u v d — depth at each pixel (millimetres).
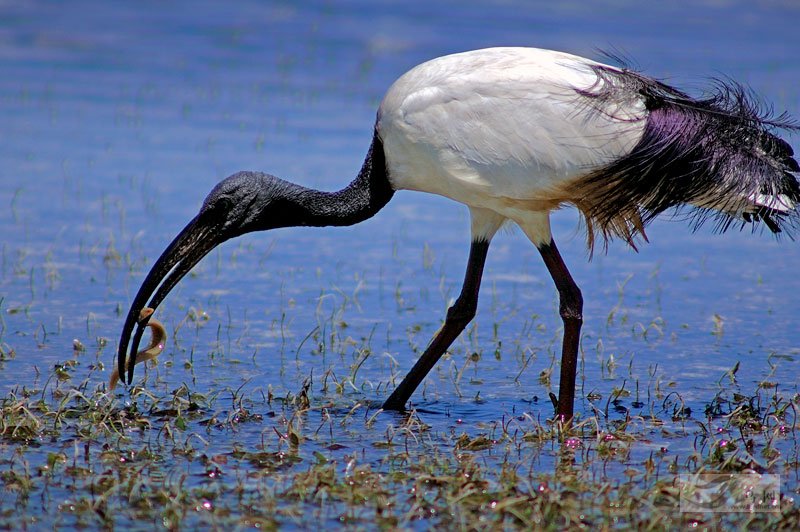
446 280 16250
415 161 11367
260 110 27297
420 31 36000
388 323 14172
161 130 24984
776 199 10875
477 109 10922
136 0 39500
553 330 14070
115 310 14219
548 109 10797
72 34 34750
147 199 19641
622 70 11148
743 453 9836
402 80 11422
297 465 9430
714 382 12094
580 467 9484
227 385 11734
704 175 10711
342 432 10422
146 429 10281
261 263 16859
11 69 30609
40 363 12156
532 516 8359
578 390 11859
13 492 8695
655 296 15633
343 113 27172
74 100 27641
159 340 11422
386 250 17828
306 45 34594
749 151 10859
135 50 33500
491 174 10992
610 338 13742
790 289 16016
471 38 35031
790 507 8586
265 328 13797
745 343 13492
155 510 8422
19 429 9922
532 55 11172
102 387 11414
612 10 40438
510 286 16125
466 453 9828
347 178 20719
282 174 20969
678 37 36531
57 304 14383
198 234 11570
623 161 10719
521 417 11047
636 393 11750
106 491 8688
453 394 11766
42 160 22094
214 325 13844
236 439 10109
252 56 33406
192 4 39281
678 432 10516
